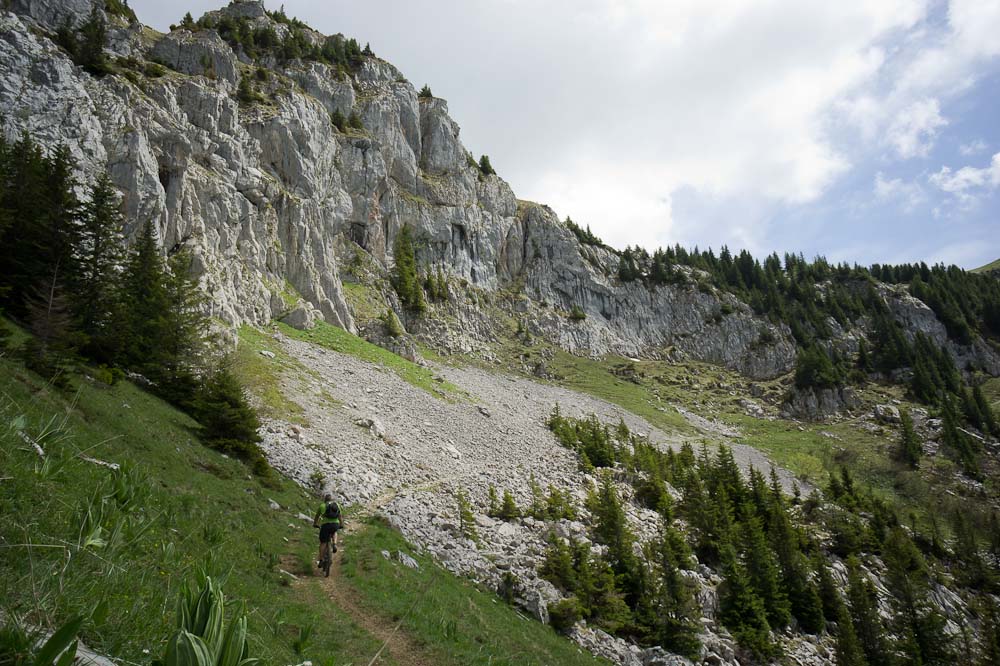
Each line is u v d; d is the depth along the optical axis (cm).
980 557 6681
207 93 7644
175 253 6056
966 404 12381
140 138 5931
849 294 19125
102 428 1861
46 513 652
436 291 11750
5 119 4931
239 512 1916
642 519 4650
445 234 12838
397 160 12550
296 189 9038
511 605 2520
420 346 10169
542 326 13475
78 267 3198
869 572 5353
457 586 2298
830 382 12794
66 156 3506
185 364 3506
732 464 6438
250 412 2817
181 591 413
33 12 6825
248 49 11300
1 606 417
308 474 3016
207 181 6931
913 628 4547
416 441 4741
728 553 3975
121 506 831
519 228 15350
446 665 1404
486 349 11625
